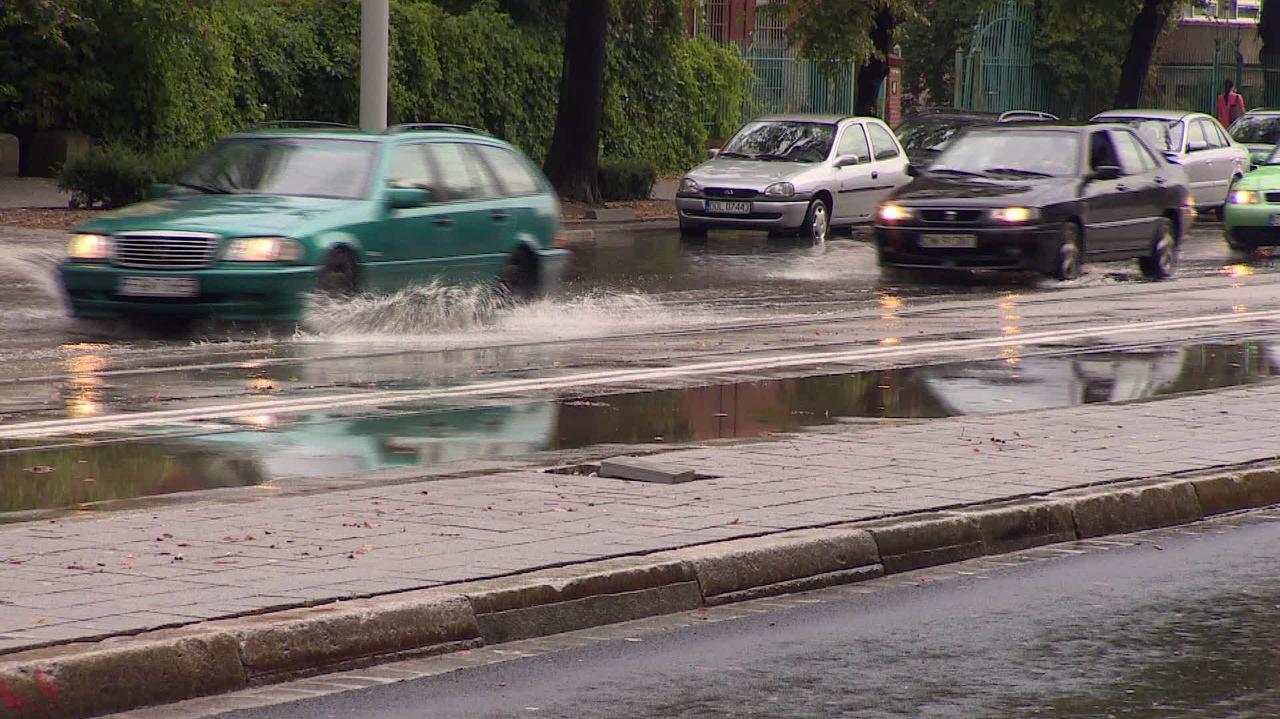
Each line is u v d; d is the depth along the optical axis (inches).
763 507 560.1
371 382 850.8
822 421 762.8
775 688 413.1
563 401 806.5
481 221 1093.8
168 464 647.1
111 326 1029.8
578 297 1257.4
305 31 2187.5
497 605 455.8
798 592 510.0
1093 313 1212.5
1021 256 1378.0
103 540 505.7
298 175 1050.1
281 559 484.7
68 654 394.9
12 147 1972.2
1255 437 701.9
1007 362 964.0
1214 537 585.9
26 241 1475.1
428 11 2349.9
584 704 400.5
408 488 588.1
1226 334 1103.6
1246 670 429.1
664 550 502.6
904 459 647.8
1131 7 2827.3
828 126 1823.3
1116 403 789.2
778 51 2979.8
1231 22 4033.0
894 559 534.6
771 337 1056.8
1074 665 433.1
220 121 2107.5
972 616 481.4
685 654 442.9
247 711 395.2
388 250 1029.8
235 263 968.3
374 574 469.4
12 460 650.8
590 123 2118.6
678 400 815.1
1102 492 595.2
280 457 663.8
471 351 968.3
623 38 2615.7
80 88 1993.1
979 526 557.6
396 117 2271.2
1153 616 481.4
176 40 2012.8
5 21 1894.7
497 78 2427.4
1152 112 2106.3
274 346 968.3
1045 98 3528.5
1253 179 1731.1
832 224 1788.9
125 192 1715.1
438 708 397.4
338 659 428.5
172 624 420.5
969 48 3666.3
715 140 2861.7
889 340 1050.7
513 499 569.6
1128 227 1464.1
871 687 414.0
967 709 397.4
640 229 1900.8
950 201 1386.6
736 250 1668.3
